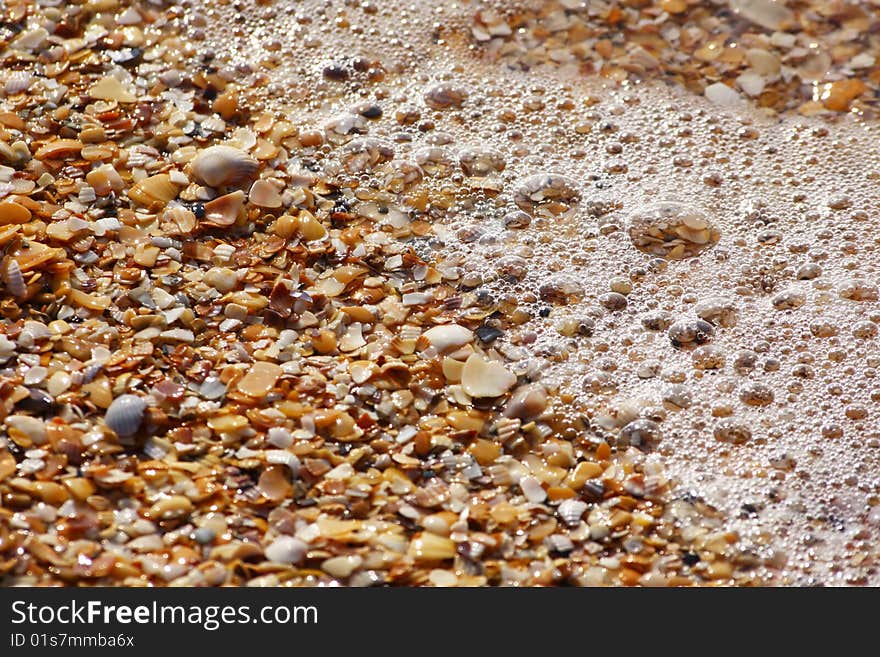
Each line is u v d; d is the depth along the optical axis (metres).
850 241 0.74
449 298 0.72
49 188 0.73
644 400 0.70
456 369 0.70
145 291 0.70
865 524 0.68
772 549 0.67
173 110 0.76
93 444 0.67
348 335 0.70
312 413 0.68
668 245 0.74
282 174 0.74
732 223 0.75
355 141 0.76
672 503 0.68
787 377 0.71
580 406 0.70
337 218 0.73
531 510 0.67
